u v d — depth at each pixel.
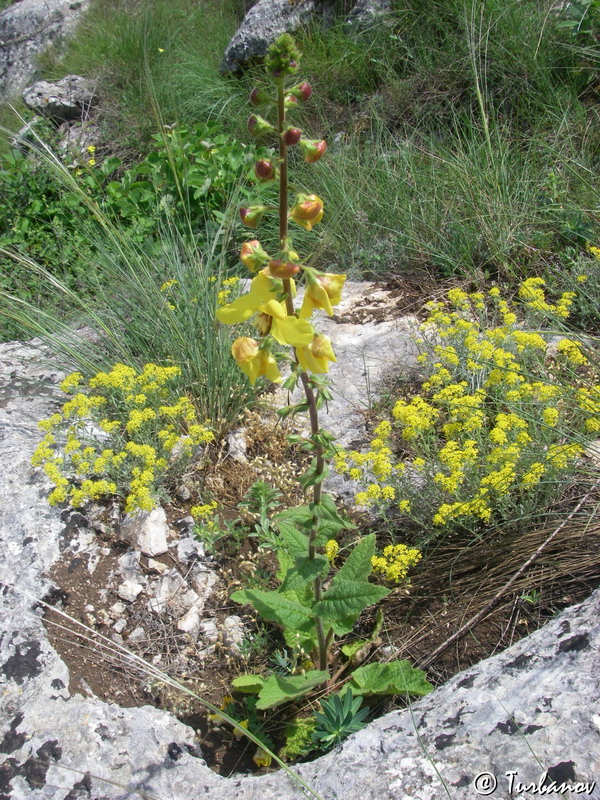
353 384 0.73
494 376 0.61
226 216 0.96
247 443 0.69
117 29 1.76
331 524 0.43
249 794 0.41
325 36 1.35
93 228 1.05
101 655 0.52
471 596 0.53
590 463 0.58
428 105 1.14
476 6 1.13
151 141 1.41
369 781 0.40
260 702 0.46
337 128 1.23
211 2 1.75
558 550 0.53
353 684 0.49
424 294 0.84
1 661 0.50
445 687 0.44
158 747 0.45
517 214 0.85
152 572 0.57
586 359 0.62
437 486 0.58
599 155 0.93
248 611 0.56
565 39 1.06
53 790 0.43
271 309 0.36
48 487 0.62
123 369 0.66
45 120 1.49
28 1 2.17
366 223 0.96
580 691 0.41
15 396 0.74
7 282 1.05
